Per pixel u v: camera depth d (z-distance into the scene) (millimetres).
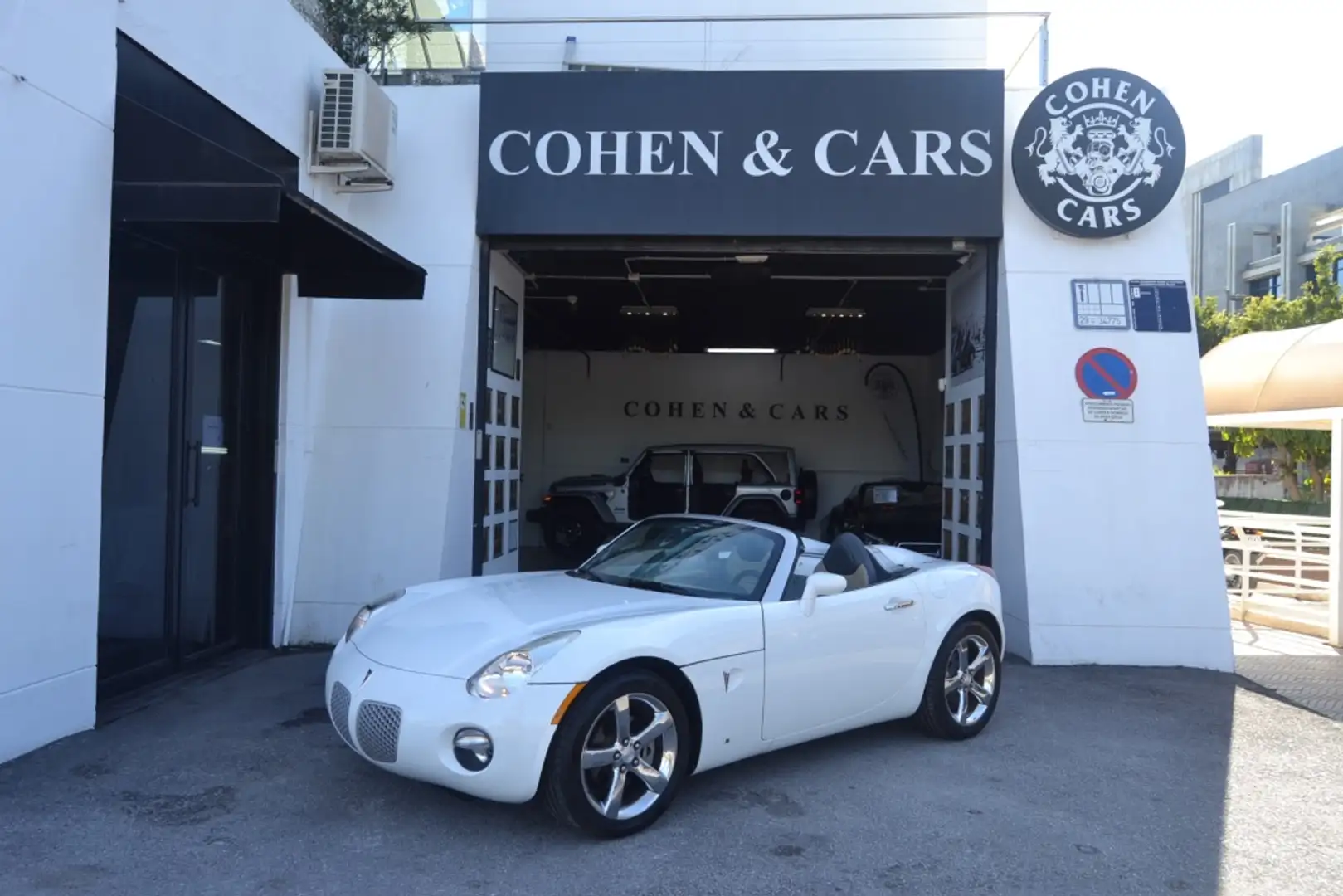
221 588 7465
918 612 5652
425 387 8320
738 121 8398
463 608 4816
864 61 12391
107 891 3637
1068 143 8195
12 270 4734
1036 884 3965
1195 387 8172
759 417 17406
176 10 6125
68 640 5219
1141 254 8352
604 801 4223
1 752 4789
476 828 4312
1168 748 5863
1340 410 9719
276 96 7383
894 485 14539
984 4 12414
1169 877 4066
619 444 17438
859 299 12695
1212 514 8047
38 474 4938
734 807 4684
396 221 8523
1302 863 4234
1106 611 7980
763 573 5156
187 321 6805
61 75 5031
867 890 3852
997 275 8570
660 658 4359
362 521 8148
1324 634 10031
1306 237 41281
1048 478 8109
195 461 6992
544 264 10414
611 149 8422
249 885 3725
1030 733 6105
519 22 9430
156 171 5613
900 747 5730
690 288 12055
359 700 4301
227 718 5809
